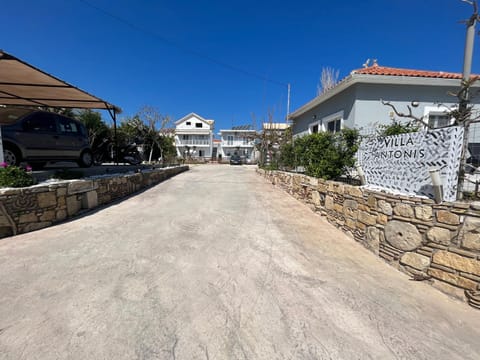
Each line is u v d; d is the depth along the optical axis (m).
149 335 1.73
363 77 6.81
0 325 1.78
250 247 3.39
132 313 1.95
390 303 2.18
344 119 7.87
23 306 2.00
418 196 2.71
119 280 2.44
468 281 2.17
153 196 6.81
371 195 3.35
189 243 3.46
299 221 4.75
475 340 1.76
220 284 2.42
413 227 2.67
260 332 1.79
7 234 3.58
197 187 8.64
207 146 40.53
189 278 2.52
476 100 7.10
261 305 2.11
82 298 2.13
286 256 3.13
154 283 2.41
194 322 1.87
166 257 3.00
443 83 6.99
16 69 5.33
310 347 1.66
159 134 19.48
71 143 7.13
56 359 1.51
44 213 4.03
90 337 1.69
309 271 2.75
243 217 4.89
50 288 2.27
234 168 20.30
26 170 4.52
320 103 9.62
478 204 2.13
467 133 2.74
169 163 16.89
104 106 9.02
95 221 4.41
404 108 7.26
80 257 2.94
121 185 6.55
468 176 2.91
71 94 7.43
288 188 7.72
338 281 2.55
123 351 1.58
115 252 3.10
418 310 2.09
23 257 2.91
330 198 4.64
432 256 2.47
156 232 3.88
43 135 6.24
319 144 5.53
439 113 7.31
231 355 1.58
